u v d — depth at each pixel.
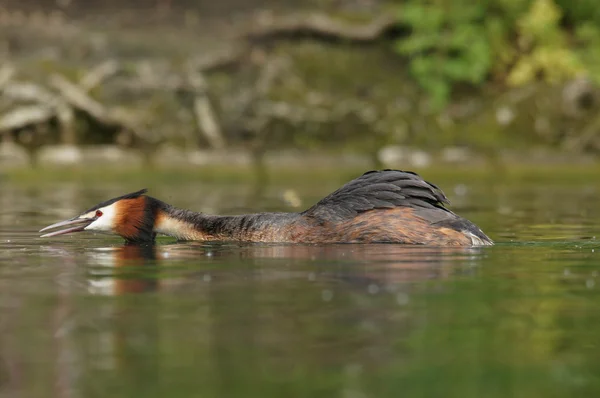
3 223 21.94
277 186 31.94
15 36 41.00
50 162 36.41
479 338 10.02
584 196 28.66
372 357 9.29
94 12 44.09
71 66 39.47
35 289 12.88
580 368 8.98
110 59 40.22
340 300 11.88
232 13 44.19
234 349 9.56
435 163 37.28
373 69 41.16
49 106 37.53
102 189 30.98
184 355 9.37
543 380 8.59
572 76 39.97
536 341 9.91
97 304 11.79
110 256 16.33
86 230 18.98
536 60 40.19
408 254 15.88
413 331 10.29
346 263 14.93
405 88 40.41
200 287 12.89
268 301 11.84
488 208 25.31
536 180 34.16
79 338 10.06
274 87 39.75
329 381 8.52
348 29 41.88
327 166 37.22
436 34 39.81
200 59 40.34
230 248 17.20
